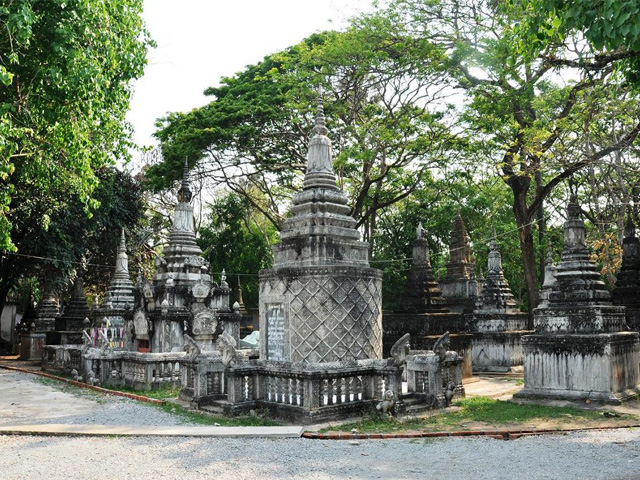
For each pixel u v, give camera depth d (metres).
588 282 14.42
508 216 42.16
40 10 13.80
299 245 12.90
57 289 34.19
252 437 10.26
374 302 13.05
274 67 31.78
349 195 34.22
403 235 40.19
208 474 7.95
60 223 30.72
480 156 29.33
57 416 12.97
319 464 8.47
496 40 22.88
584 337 13.67
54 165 17.59
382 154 28.61
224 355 12.43
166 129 31.25
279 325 13.00
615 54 12.92
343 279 12.52
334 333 12.27
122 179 36.34
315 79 27.95
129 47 16.05
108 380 18.45
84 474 7.99
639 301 20.33
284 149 31.59
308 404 11.28
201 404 13.13
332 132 30.39
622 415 12.18
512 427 11.11
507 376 21.69
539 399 14.05
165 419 12.37
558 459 8.74
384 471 8.10
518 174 23.16
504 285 25.48
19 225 29.42
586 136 21.67
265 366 12.34
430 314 19.55
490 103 23.22
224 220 43.00
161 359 17.28
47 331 31.41
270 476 7.85
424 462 8.59
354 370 11.85
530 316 25.89
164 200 44.72
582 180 30.55
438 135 27.69
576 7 9.84
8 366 27.84
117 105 17.80
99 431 10.70
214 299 21.42
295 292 12.60
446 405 13.12
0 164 13.85
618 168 21.94
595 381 13.49
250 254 42.25
